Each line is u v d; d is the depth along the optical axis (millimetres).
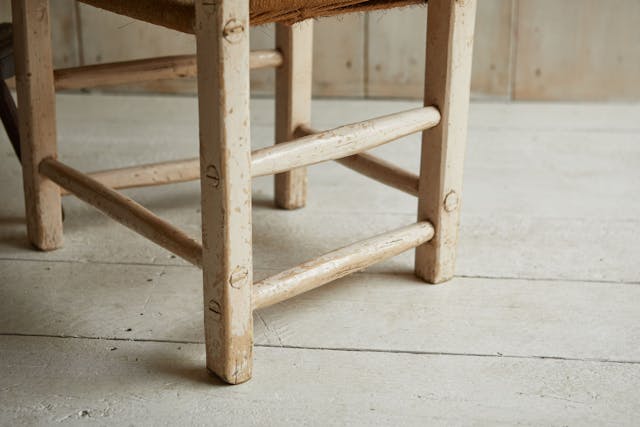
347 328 1094
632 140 1839
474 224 1412
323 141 1004
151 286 1197
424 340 1066
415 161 1708
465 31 1109
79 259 1275
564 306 1149
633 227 1402
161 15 926
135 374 993
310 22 1365
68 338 1064
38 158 1250
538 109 2070
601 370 1003
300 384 975
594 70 2100
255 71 2154
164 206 1488
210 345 978
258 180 1632
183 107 2072
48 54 1225
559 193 1548
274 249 1318
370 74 2141
